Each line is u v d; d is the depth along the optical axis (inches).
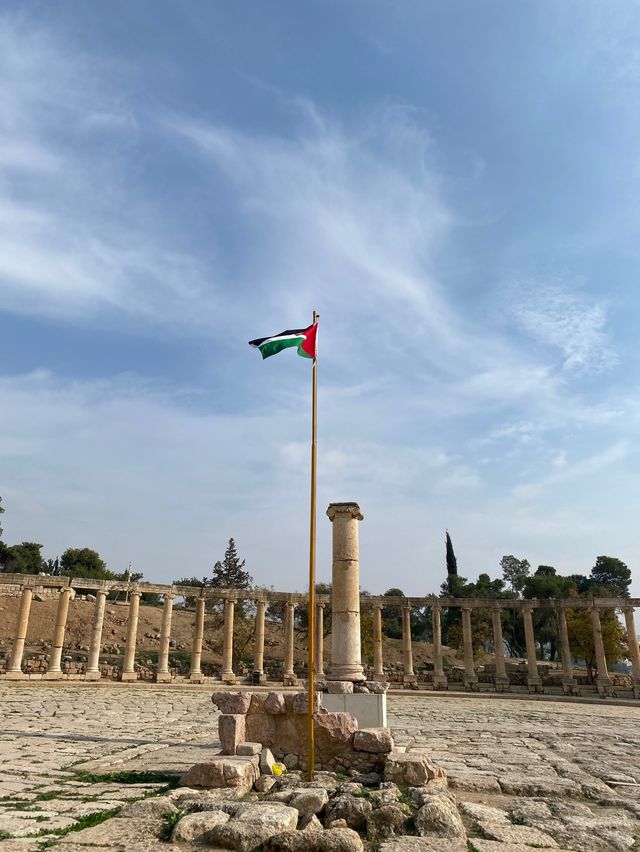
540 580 3164.4
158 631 2652.6
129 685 1667.1
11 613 2442.2
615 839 389.7
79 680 1702.8
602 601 1995.6
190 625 2856.8
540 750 768.9
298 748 566.9
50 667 1708.9
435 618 2046.0
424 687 1993.1
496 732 954.7
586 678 2145.7
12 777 518.6
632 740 895.7
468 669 1994.3
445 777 526.0
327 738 565.9
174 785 494.6
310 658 566.9
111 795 460.8
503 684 1983.3
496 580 3444.9
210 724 936.3
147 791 474.6
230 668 1911.9
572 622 2317.9
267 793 479.2
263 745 573.0
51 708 1114.7
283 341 695.7
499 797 505.4
